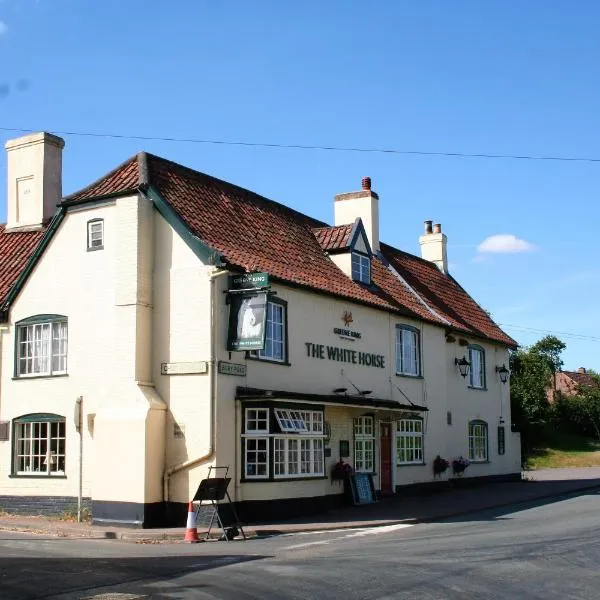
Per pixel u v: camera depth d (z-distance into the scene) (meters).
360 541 16.19
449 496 26.77
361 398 22.75
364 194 29.38
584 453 53.03
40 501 20.64
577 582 11.47
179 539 17.00
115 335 19.59
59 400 20.69
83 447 20.12
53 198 25.17
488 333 34.59
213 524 18.39
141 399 18.78
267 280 19.00
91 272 20.53
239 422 19.44
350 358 24.03
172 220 19.75
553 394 67.62
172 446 18.95
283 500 20.19
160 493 18.80
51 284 21.14
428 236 37.44
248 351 19.83
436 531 17.73
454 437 30.78
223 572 12.29
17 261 23.61
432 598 10.38
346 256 25.52
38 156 25.00
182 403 19.00
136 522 18.28
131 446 18.61
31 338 21.48
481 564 12.83
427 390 28.58
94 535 17.69
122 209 19.88
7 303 21.67
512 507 23.69
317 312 22.70
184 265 19.45
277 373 20.81
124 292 19.47
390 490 25.77
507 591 10.86
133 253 19.50
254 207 24.55
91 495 19.84
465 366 31.75
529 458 50.09
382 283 27.97
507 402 35.88
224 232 21.41
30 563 13.20
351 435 23.81
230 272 19.39
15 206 25.22
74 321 20.66
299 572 12.20
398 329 27.28
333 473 22.56
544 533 16.77
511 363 54.31
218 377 18.88
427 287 32.66
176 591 10.79
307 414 21.36
